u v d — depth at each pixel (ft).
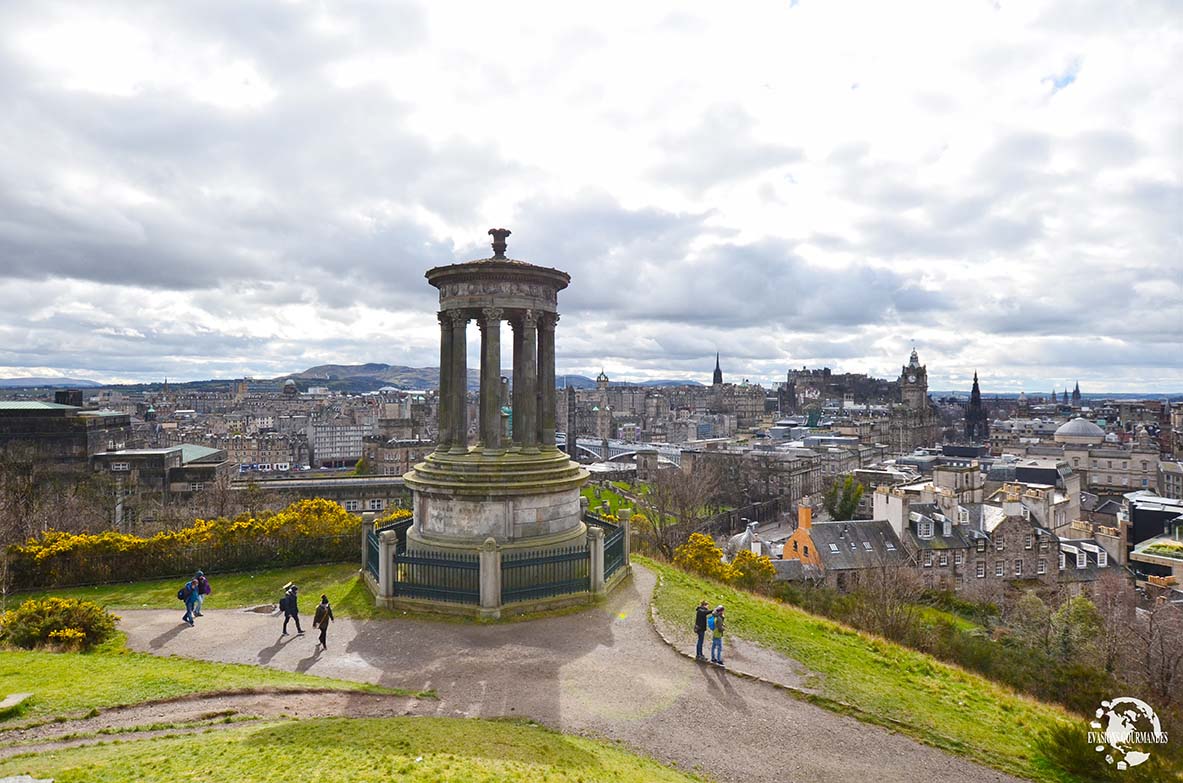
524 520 90.89
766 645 76.33
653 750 50.98
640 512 312.71
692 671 66.64
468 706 56.75
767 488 465.06
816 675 68.69
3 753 41.86
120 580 105.70
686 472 423.64
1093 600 192.44
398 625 78.02
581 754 46.78
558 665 66.33
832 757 52.80
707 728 55.42
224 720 50.49
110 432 260.42
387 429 564.71
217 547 110.42
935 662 85.15
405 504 266.57
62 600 77.87
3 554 97.66
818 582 203.31
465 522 89.92
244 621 82.84
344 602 88.07
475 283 93.71
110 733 46.39
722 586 108.68
